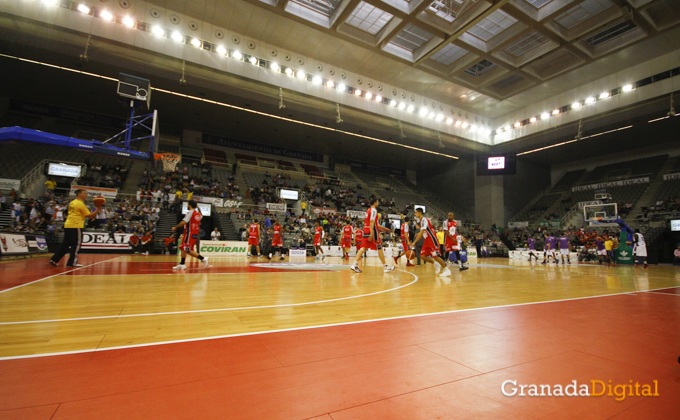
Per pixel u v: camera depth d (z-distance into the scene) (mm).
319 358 1475
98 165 18266
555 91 21562
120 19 14383
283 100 18422
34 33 13188
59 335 1721
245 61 16953
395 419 968
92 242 12562
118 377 1213
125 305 2568
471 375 1312
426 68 18500
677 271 9359
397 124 21656
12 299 2699
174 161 18094
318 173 27844
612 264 13898
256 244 13023
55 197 14867
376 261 12797
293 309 2561
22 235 8078
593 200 24312
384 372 1328
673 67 17188
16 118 18672
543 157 27500
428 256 6984
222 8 15195
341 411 1014
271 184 23562
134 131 21562
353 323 2129
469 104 23922
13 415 925
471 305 2879
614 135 21969
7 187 13625
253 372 1300
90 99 18844
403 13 14148
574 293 3840
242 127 23078
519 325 2143
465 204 28641
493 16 15148
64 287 3410
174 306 2572
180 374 1258
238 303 2771
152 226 14688
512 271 8195
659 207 20375
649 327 2121
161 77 15953
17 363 1316
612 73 19328
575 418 987
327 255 17172
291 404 1051
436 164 31719
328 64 19344
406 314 2436
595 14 14461
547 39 16422
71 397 1047
